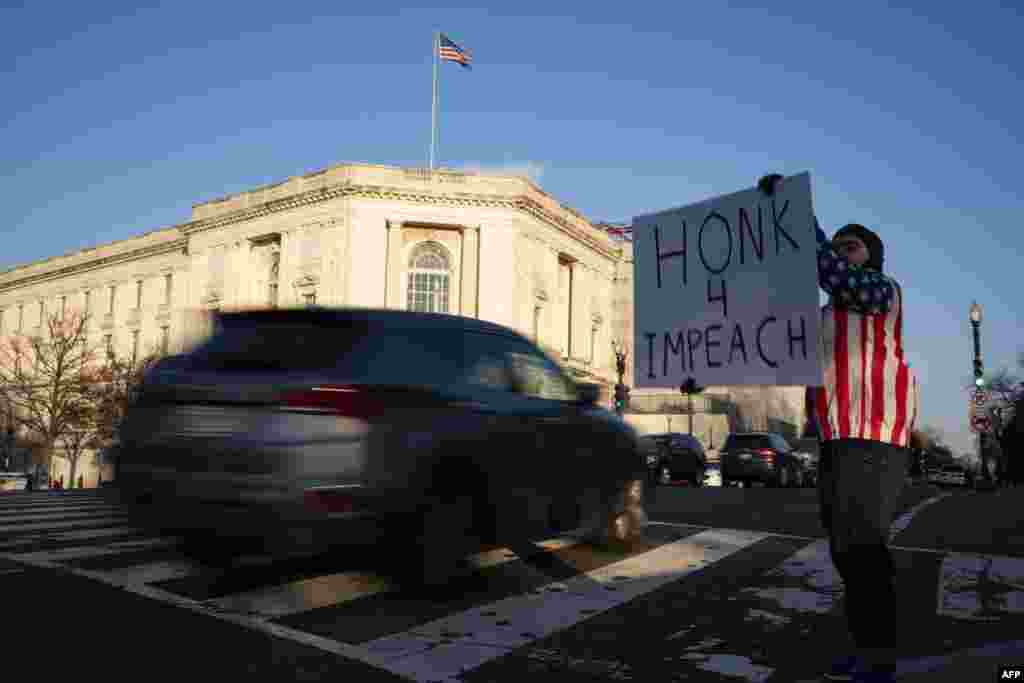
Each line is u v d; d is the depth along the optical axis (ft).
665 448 80.07
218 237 157.99
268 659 11.67
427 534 15.42
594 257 175.01
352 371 14.92
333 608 14.60
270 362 15.03
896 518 32.24
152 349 169.89
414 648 12.32
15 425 187.93
